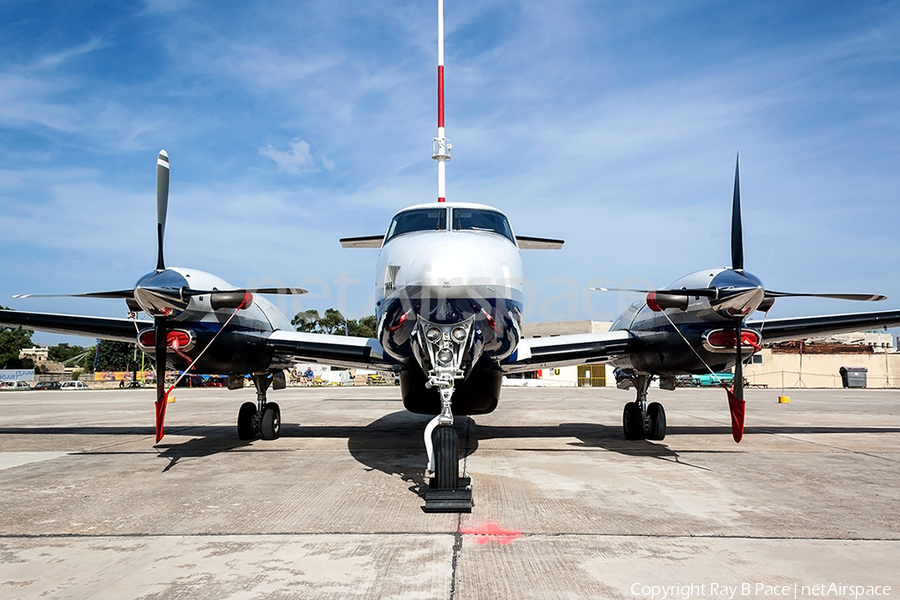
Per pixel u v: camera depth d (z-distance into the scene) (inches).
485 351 270.8
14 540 164.4
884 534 167.9
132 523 181.3
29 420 552.4
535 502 207.2
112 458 309.1
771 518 185.5
